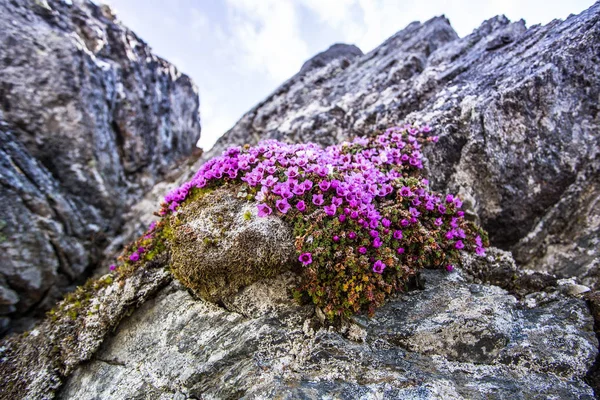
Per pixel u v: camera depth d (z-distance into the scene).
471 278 0.35
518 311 0.30
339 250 0.30
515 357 0.26
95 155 0.93
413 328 0.29
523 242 0.42
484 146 0.44
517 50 0.52
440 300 0.31
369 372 0.26
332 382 0.25
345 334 0.29
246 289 0.32
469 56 0.60
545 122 0.41
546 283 0.33
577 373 0.25
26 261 0.67
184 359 0.31
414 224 0.33
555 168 0.41
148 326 0.35
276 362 0.28
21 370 0.36
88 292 0.40
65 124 0.87
